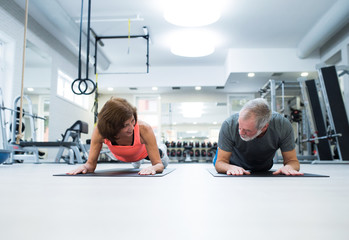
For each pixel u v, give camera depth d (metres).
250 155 1.69
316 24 5.13
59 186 0.95
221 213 0.50
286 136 1.57
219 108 8.04
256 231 0.37
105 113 1.27
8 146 3.45
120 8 4.66
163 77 7.34
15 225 0.40
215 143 7.47
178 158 7.55
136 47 6.22
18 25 4.41
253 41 5.93
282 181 1.18
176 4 3.88
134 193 0.77
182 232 0.37
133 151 1.73
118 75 7.38
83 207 0.56
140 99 8.13
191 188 0.90
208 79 7.30
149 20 5.05
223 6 4.61
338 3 4.28
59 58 5.78
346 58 5.20
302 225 0.40
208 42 5.13
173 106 8.09
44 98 5.15
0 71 4.20
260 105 1.38
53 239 0.33
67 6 4.57
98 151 1.70
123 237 0.34
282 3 4.54
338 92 4.56
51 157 5.41
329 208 0.55
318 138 4.70
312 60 6.24
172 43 5.25
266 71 6.24
